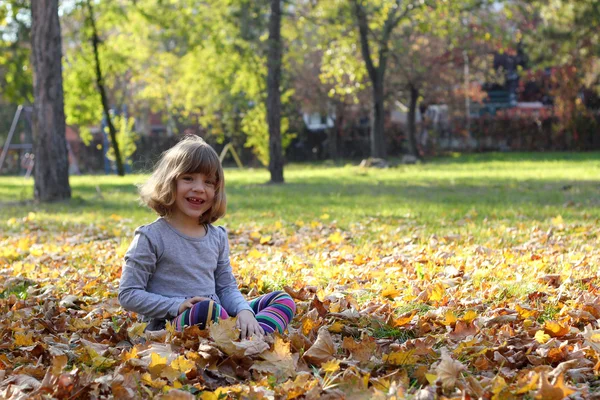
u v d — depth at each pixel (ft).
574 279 15.98
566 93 118.83
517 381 9.27
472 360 10.41
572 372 9.73
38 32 47.55
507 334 11.53
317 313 12.87
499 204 37.65
